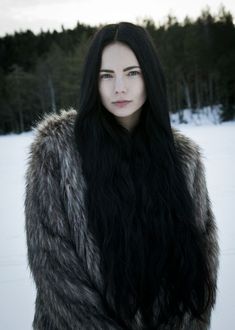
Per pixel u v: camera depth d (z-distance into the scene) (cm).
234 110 3691
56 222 131
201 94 4269
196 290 143
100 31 139
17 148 1833
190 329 145
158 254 138
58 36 5800
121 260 134
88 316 129
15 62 5638
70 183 135
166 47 4381
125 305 133
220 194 610
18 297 313
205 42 4391
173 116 3969
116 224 135
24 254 399
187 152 151
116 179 138
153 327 141
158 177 143
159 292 141
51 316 131
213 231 152
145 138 148
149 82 138
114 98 136
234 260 360
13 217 543
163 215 140
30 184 136
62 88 4075
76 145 139
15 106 4347
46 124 143
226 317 268
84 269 134
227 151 1132
